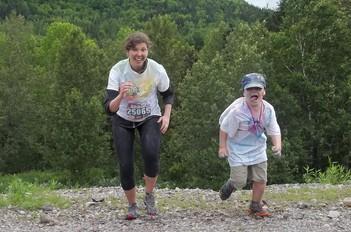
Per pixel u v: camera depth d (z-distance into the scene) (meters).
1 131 47.09
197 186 29.08
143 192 8.29
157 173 6.29
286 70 33.53
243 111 6.19
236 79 30.67
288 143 28.61
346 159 31.62
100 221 6.32
